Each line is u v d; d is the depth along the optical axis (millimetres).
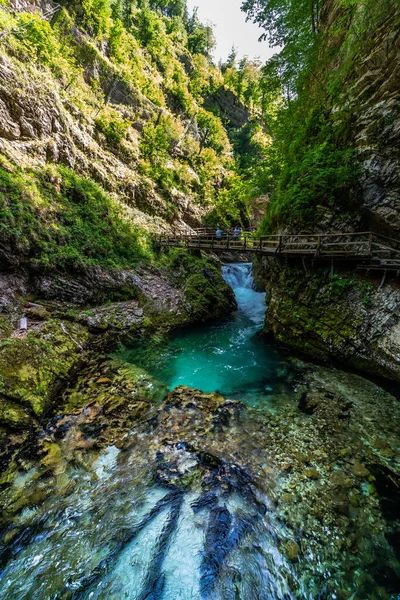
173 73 40375
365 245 8445
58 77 18812
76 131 18141
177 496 4406
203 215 29875
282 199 11016
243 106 56844
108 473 4812
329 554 3625
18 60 15000
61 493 4434
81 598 3207
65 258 11547
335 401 6766
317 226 9586
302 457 5129
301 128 11336
